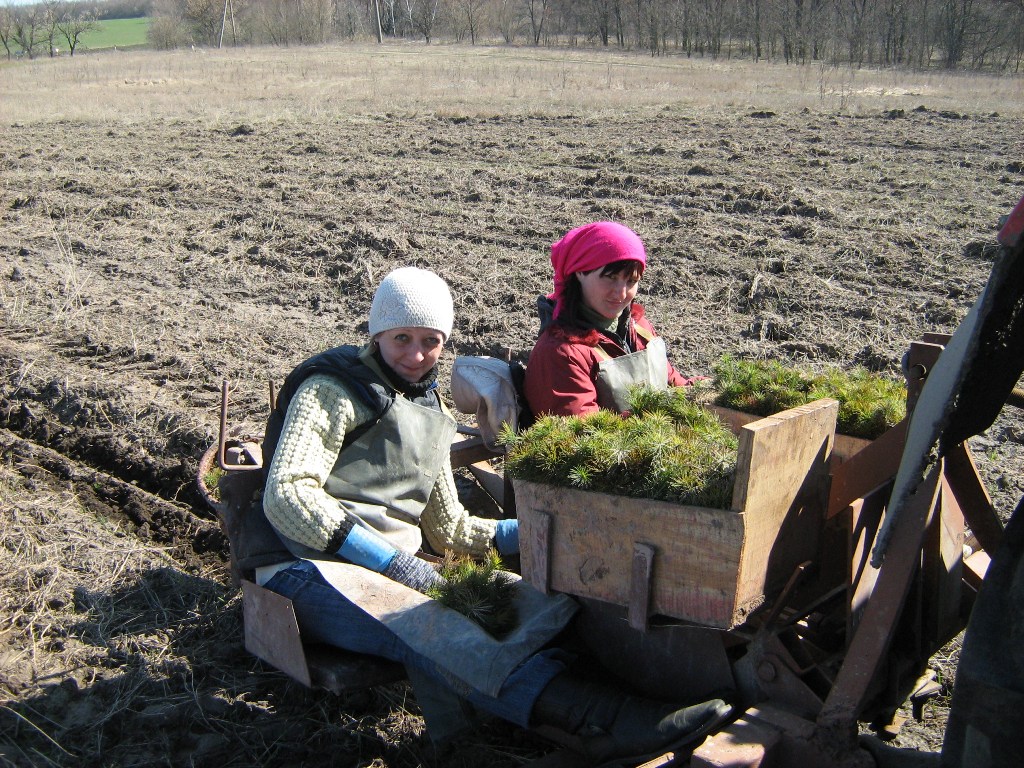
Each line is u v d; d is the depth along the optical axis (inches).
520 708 117.1
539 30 2586.1
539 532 117.8
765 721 103.0
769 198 448.5
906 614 110.7
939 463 101.7
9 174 580.1
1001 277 79.2
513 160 575.8
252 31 2945.4
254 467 144.6
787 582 108.2
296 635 126.0
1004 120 688.4
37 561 178.2
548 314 162.7
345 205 472.7
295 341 302.2
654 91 981.2
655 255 374.3
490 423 157.2
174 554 187.5
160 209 481.7
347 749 136.6
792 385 137.9
